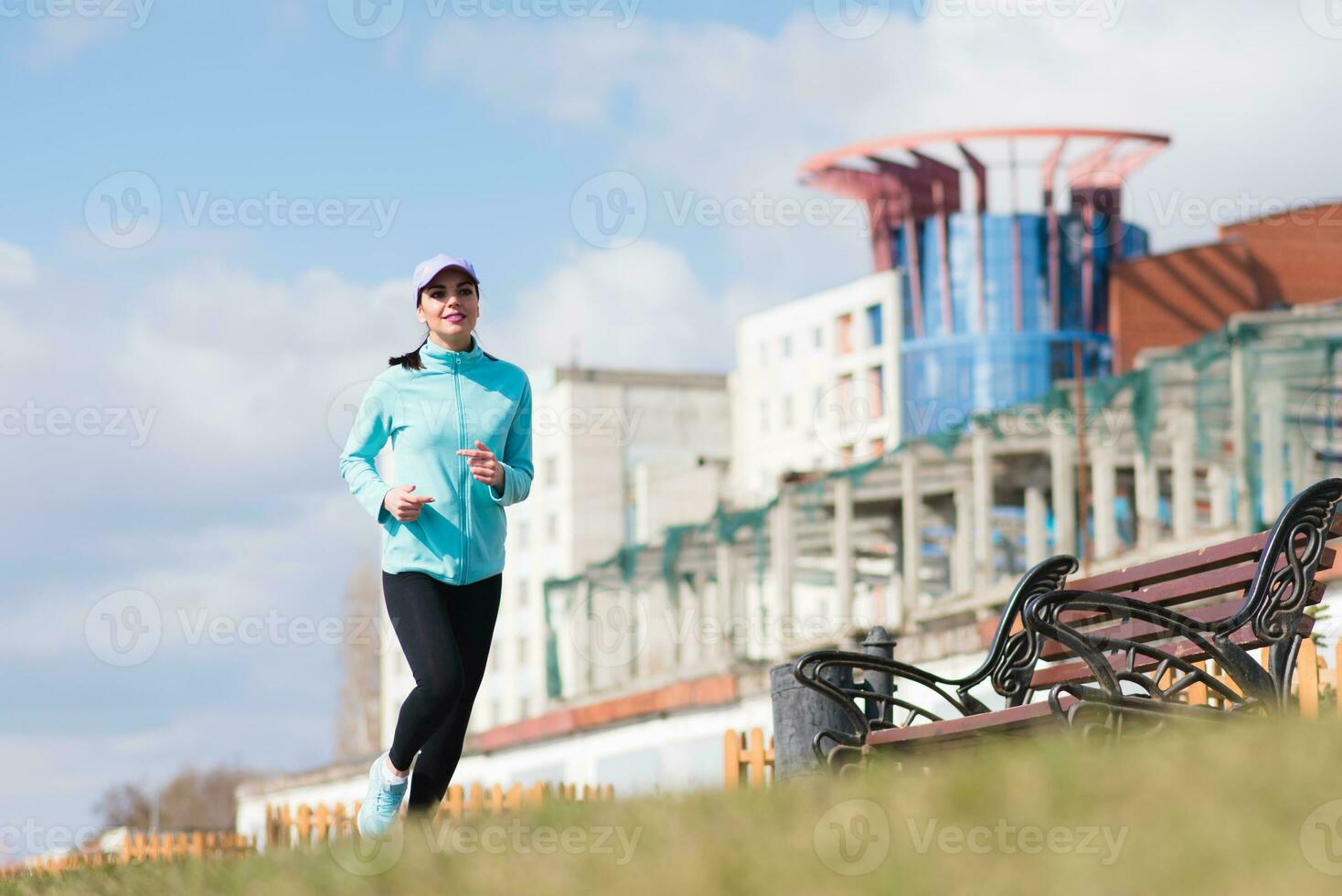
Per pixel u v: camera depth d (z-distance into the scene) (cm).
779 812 541
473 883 525
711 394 12506
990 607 4222
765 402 12281
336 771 5428
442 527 773
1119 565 4912
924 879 432
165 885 659
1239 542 781
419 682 753
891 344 11169
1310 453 5856
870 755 798
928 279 11031
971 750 745
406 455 782
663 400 12381
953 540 7450
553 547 12250
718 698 3731
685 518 11794
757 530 7275
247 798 6200
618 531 12131
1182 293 10369
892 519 7044
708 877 466
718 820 544
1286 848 408
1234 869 402
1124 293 10444
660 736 3962
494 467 768
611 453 12212
